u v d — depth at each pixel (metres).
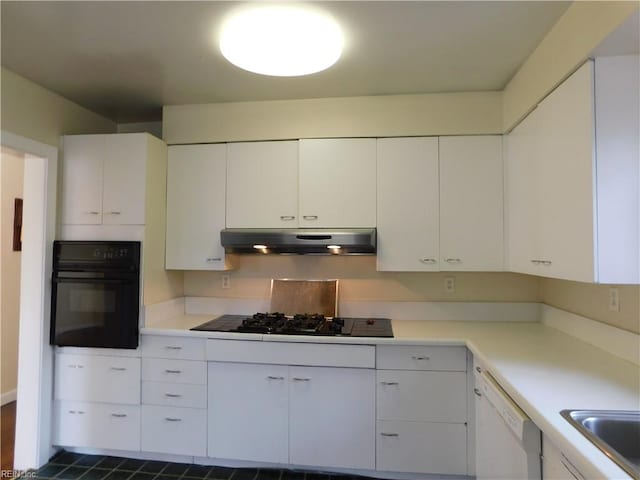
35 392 2.28
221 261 2.52
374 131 2.39
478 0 1.47
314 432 2.16
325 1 1.47
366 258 2.73
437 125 2.35
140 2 1.50
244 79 2.18
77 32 1.72
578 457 0.93
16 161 3.39
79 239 2.40
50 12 1.56
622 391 1.32
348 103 2.42
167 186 2.58
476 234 2.32
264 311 2.80
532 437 1.21
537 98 1.80
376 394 2.12
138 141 2.37
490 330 2.31
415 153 2.37
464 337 2.11
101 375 2.34
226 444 2.22
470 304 2.61
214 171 2.53
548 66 1.69
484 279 2.63
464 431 2.06
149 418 2.29
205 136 2.53
